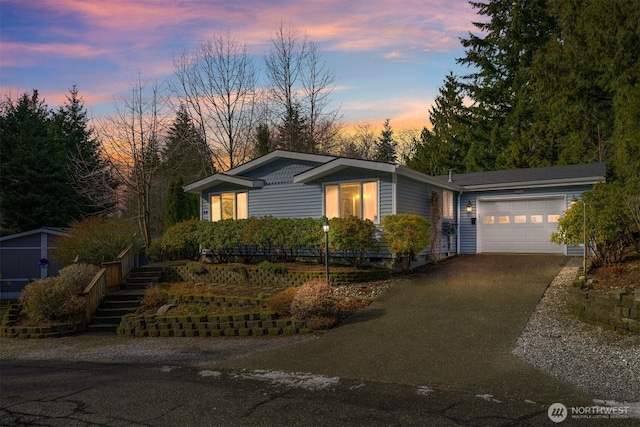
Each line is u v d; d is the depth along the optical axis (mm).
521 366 6547
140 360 8445
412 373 6535
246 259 16688
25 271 21391
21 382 7219
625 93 14398
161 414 5391
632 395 5355
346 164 14945
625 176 15516
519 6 32531
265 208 17516
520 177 18578
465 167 36219
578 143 25984
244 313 10266
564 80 17844
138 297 13812
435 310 10023
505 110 34719
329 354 7770
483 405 5238
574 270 13055
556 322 8695
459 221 19312
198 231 17266
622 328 7879
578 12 16969
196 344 9664
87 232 17625
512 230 18328
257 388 6254
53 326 11664
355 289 12367
